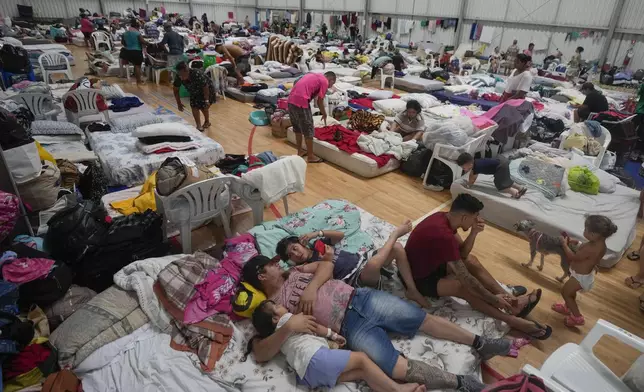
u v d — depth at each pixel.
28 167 2.61
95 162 3.65
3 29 11.61
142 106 5.69
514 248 3.13
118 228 2.44
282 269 2.30
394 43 13.44
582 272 2.24
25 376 1.70
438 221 2.23
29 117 4.15
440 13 12.68
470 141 3.87
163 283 2.12
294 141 5.27
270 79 8.27
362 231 2.90
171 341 2.02
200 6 20.05
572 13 9.94
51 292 2.08
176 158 2.79
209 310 2.14
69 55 9.88
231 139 5.42
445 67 10.17
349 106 6.29
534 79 8.52
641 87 5.08
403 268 2.34
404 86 8.55
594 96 5.46
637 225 3.55
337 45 14.12
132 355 1.93
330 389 1.80
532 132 5.40
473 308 2.34
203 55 8.55
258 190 2.89
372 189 4.10
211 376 1.85
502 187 3.42
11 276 1.98
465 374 1.94
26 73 6.69
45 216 2.75
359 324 1.97
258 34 16.28
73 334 1.91
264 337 1.99
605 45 9.52
